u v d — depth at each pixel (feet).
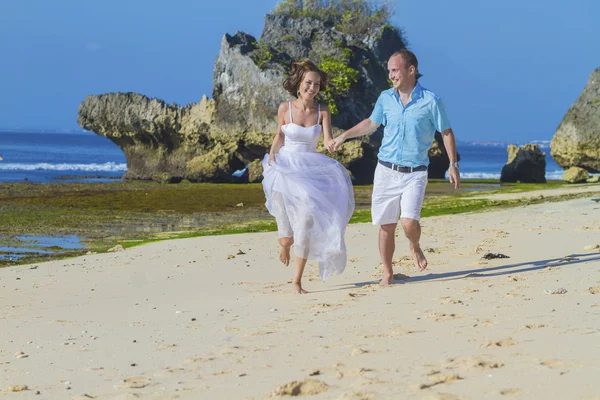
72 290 30.07
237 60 156.97
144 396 12.97
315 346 16.17
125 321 22.08
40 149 349.82
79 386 14.20
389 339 16.16
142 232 61.57
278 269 33.30
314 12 178.29
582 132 141.79
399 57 24.63
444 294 21.93
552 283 22.24
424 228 45.80
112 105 175.83
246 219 74.18
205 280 30.96
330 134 26.55
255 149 158.10
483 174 217.36
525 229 41.22
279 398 12.09
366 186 136.77
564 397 10.75
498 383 11.68
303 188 25.50
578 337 14.52
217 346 17.24
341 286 26.89
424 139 25.09
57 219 73.31
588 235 35.96
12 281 32.83
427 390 11.64
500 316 17.61
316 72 26.22
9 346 19.07
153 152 176.04
